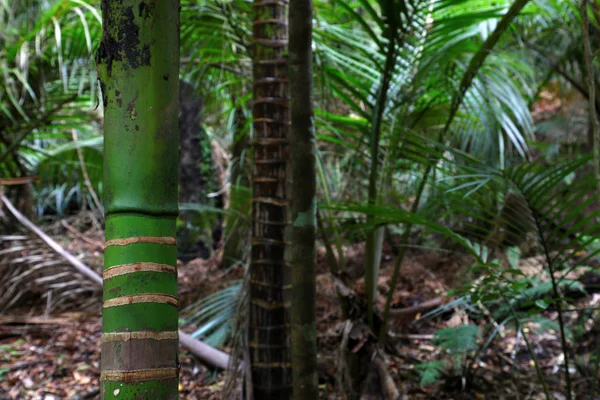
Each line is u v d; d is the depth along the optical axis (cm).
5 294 324
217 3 197
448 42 185
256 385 172
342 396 168
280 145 175
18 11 281
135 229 67
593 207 271
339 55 188
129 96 67
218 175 506
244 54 223
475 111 199
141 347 65
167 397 66
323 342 250
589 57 114
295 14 125
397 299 293
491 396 206
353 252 363
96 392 227
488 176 144
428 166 171
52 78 306
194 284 382
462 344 205
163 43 69
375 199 174
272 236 174
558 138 367
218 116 430
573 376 214
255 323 173
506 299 166
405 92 189
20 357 269
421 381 203
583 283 245
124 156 68
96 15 218
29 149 335
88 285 347
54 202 563
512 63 222
